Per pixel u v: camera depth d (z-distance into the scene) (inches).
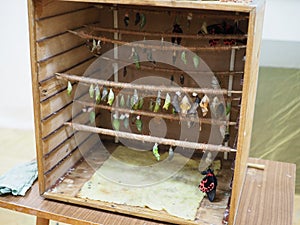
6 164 69.5
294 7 59.2
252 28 29.7
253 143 61.4
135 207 36.5
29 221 58.1
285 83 57.2
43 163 37.9
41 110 37.0
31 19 34.5
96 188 39.4
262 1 35.8
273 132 60.0
